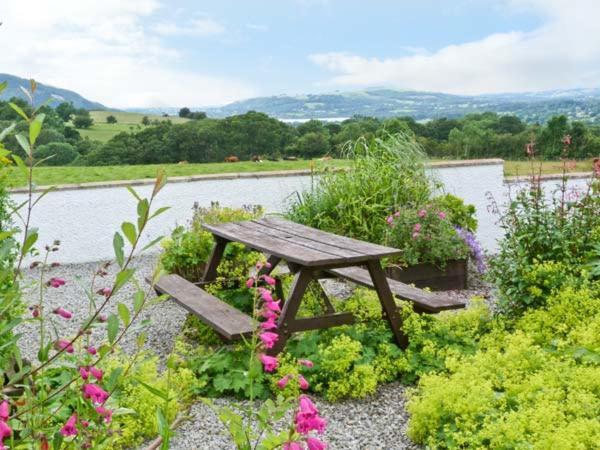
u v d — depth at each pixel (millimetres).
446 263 6625
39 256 8344
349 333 4512
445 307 4570
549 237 5117
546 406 3092
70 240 8484
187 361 4332
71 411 2602
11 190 8148
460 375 3523
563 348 4000
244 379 3961
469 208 7535
